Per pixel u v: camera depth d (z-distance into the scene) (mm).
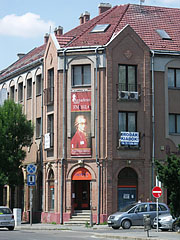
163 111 40969
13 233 31469
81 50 40406
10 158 42281
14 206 49500
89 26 45094
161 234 28062
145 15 45062
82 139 40000
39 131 45844
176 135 41250
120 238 26609
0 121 42938
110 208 38938
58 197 40438
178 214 29438
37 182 45125
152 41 42188
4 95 52750
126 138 39500
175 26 44875
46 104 42969
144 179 39812
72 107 40531
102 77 39844
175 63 41594
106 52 39906
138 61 40469
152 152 40281
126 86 40219
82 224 38969
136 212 34094
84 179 39969
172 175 29094
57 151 40781
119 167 39469
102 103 39688
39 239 25891
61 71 41062
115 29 42281
